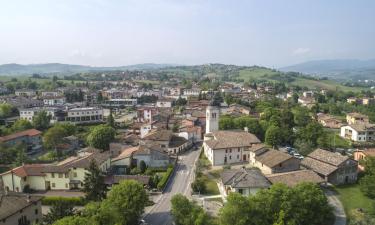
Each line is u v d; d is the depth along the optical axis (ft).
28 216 239.71
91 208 223.71
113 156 440.86
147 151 401.08
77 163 338.95
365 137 550.77
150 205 295.69
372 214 262.26
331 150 469.57
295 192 238.48
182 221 229.86
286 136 479.00
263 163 354.95
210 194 316.60
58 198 301.02
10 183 326.03
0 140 455.22
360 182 317.63
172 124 611.47
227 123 520.42
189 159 442.50
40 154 481.05
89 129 621.31
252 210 224.12
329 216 245.45
